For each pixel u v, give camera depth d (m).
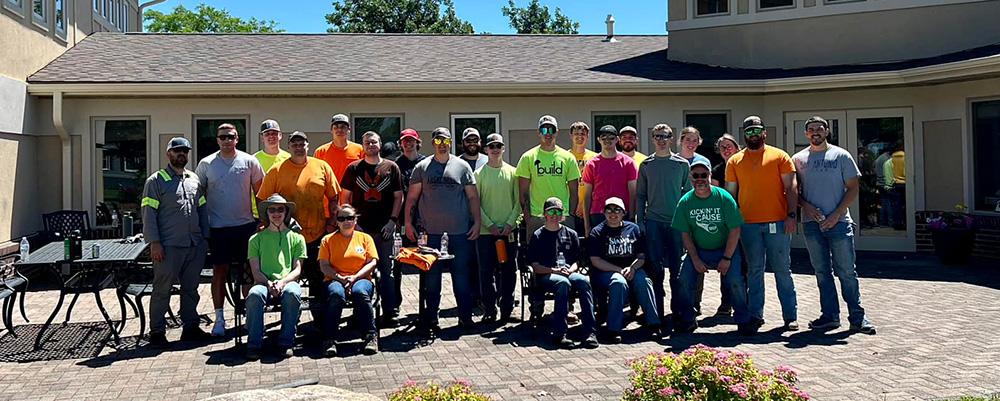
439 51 13.41
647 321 6.29
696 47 13.55
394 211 6.88
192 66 11.67
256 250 6.06
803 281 9.06
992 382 4.77
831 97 11.98
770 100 12.31
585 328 6.07
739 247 6.78
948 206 11.25
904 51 12.16
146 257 8.70
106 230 10.97
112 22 15.89
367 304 5.99
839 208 6.32
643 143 12.06
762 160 6.48
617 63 13.21
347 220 6.19
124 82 10.62
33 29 10.93
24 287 7.04
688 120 12.20
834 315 6.51
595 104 11.97
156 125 11.15
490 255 6.98
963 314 6.92
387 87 11.10
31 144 10.74
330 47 13.43
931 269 9.77
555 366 5.41
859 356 5.50
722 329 6.60
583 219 7.86
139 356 5.83
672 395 3.28
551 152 7.15
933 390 4.62
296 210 6.64
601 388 4.80
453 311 7.61
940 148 11.31
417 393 3.42
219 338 6.50
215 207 6.55
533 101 11.88
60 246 7.05
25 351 5.98
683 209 6.51
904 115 11.62
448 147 6.74
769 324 6.74
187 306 6.41
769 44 13.00
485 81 11.31
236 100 11.30
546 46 14.33
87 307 8.06
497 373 5.23
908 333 6.21
